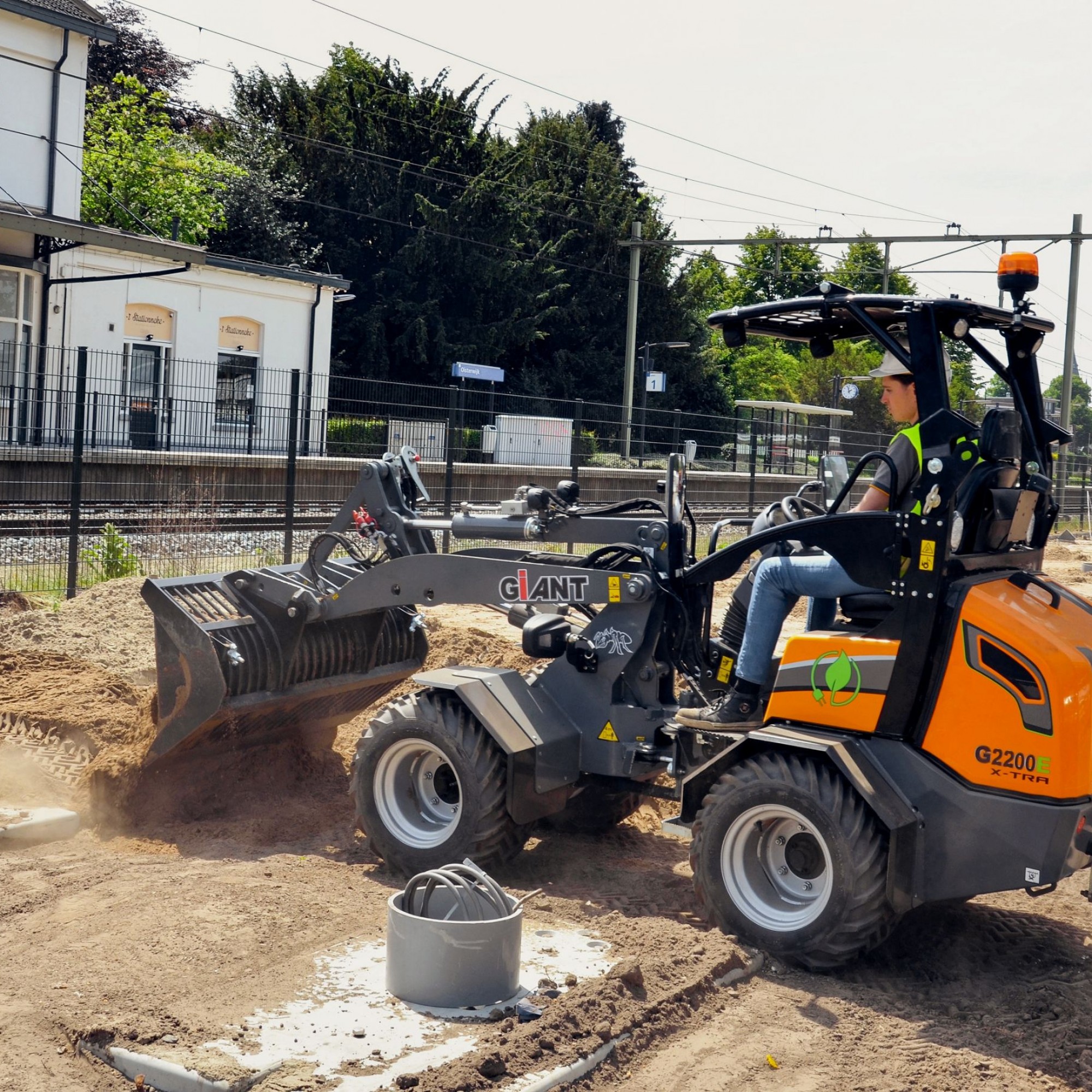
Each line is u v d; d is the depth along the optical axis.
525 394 45.22
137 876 5.46
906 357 4.93
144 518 14.19
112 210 35.50
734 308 5.55
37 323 24.38
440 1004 4.12
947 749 4.76
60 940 4.65
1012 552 5.27
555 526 6.09
